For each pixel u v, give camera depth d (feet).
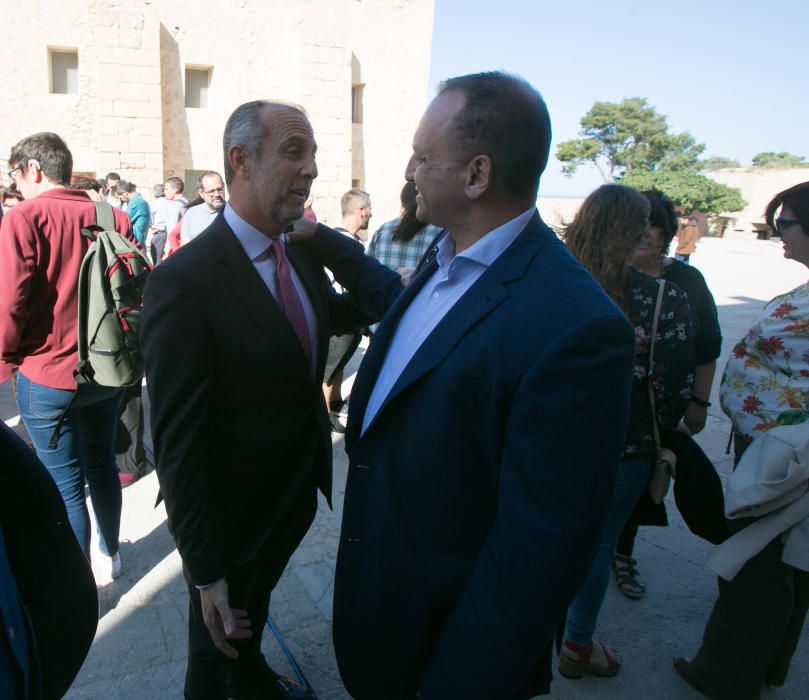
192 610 5.44
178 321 4.44
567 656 7.24
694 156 177.37
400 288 5.55
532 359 3.46
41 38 51.34
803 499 5.85
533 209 4.03
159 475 4.70
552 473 3.35
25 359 7.25
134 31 52.49
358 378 4.68
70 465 7.69
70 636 4.05
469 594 3.70
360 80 63.67
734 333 26.53
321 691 6.94
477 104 3.64
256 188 4.69
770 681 7.31
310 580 8.84
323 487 5.90
